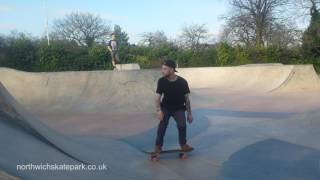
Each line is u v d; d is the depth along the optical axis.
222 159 7.04
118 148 7.83
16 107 6.52
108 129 9.94
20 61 32.84
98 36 64.38
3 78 15.20
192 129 9.82
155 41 60.78
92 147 7.55
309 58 34.22
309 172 6.18
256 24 48.94
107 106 13.52
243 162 6.82
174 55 42.50
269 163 6.70
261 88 22.62
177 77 6.96
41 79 15.19
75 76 15.18
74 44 35.97
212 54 41.25
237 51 38.47
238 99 16.97
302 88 21.69
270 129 9.50
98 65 34.47
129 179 5.57
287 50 35.97
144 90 14.59
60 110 13.37
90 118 11.80
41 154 5.29
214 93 20.66
